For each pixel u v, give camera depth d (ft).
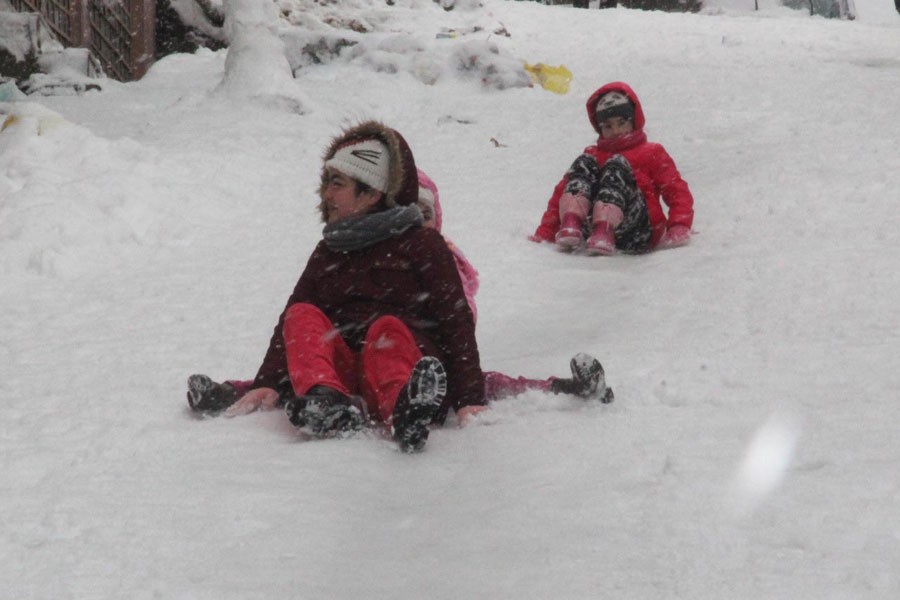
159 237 61.87
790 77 119.96
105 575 20.85
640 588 19.04
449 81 127.03
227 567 21.27
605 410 30.71
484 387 31.45
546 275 54.70
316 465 27.32
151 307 49.42
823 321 39.52
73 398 34.63
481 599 19.42
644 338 39.96
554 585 19.53
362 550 22.24
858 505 21.89
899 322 38.58
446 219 67.51
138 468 27.40
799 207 60.80
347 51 132.67
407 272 32.53
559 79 129.18
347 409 29.40
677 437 27.48
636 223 58.95
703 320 41.81
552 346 41.09
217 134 92.94
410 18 180.96
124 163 70.69
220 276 55.11
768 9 237.25
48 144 70.69
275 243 62.34
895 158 68.69
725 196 66.18
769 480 23.68
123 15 177.78
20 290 52.85
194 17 184.03
